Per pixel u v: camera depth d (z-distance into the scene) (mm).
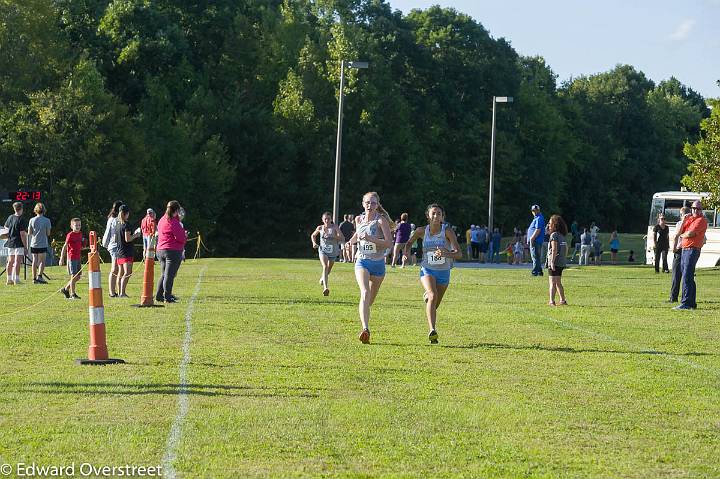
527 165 104250
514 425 10164
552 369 13922
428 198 95000
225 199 79125
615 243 73375
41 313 20938
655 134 135500
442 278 16734
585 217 128125
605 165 129000
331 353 15055
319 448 9016
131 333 17266
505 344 16500
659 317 21797
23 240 30375
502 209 101812
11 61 68562
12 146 64875
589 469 8523
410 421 10203
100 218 68312
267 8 95562
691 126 140875
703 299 27703
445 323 19672
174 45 79750
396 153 88438
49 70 70000
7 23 68812
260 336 17031
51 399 11055
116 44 77688
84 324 18719
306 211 86000
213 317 20094
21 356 14430
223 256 85562
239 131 81875
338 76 84688
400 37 97250
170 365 13625
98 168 66688
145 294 22438
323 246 25891
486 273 41625
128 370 13156
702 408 11266
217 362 13930
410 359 14594
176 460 8469
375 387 12156
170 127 76500
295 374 13008
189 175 76250
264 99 88562
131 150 69875
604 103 133625
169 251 23531
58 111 65812
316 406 10859
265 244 86938
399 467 8430
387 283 32375
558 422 10359
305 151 84500
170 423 9875
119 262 25219
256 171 84125
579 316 21688
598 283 34875
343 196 85250
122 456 8570
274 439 9312
